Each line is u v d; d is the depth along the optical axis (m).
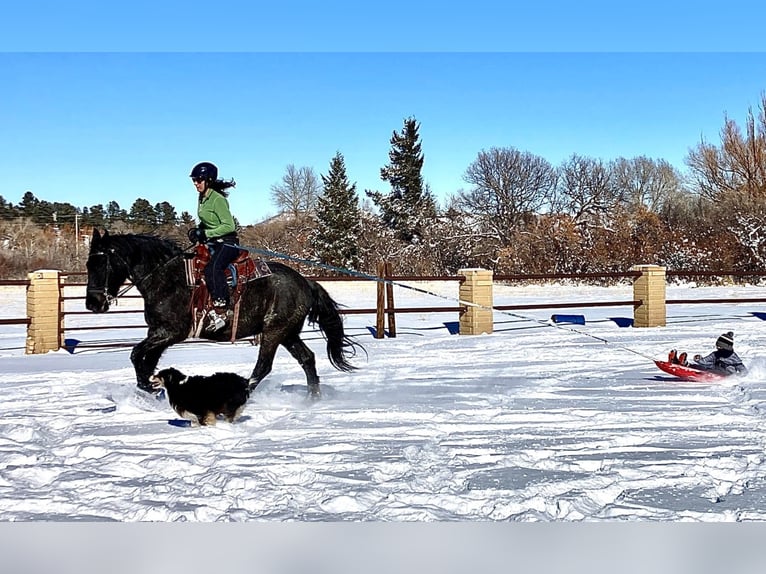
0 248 35.69
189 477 5.39
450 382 9.53
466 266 41.31
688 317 18.14
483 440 6.39
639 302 15.91
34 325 13.16
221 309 7.71
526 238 37.12
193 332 7.76
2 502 4.87
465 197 52.84
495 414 7.49
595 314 20.02
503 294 27.72
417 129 49.97
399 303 23.66
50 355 12.84
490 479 5.27
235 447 6.26
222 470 5.50
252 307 7.92
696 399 8.24
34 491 5.12
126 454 5.99
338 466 5.62
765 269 33.06
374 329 15.91
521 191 51.84
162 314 7.66
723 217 36.84
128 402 8.27
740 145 49.97
